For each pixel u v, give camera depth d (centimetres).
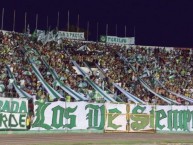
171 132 3394
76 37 6247
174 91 5269
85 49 5994
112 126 3209
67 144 2178
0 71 4434
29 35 5872
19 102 2797
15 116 2767
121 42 6488
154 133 3303
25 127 2819
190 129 3484
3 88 3947
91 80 4916
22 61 4953
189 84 5612
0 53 4972
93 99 4244
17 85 4128
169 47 6575
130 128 3256
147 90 5056
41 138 2528
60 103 3002
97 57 5831
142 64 5962
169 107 3416
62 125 3003
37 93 4031
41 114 2903
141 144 2356
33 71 4725
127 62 5909
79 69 5269
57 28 6203
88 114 3125
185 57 6450
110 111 3209
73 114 3058
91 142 2328
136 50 6378
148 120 3325
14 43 5466
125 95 4653
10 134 2716
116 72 5484
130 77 5406
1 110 2697
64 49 5819
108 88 4834
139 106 3306
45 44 5784
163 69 5950
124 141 2455
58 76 4781
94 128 3142
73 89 4491
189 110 3500
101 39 6456
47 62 5159
